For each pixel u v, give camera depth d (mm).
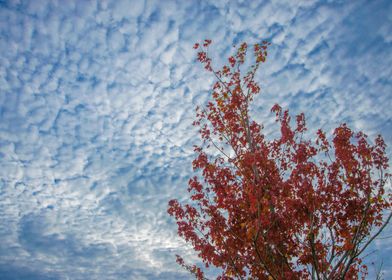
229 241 8969
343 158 8367
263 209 8312
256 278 8844
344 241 7914
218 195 9086
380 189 8203
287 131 8617
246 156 8773
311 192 8180
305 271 8531
